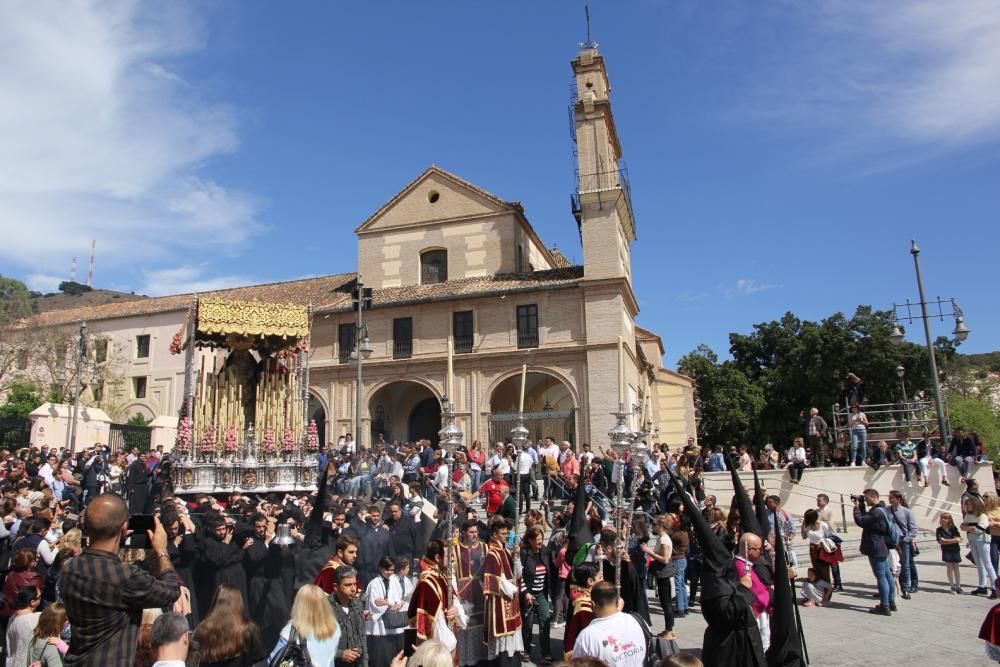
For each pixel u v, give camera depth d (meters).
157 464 23.47
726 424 49.09
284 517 11.48
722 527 12.17
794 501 21.88
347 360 34.84
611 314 31.55
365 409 34.09
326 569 7.65
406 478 22.69
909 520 14.06
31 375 41.91
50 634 7.18
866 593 13.96
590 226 32.66
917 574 14.63
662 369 43.75
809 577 13.30
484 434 32.41
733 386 49.94
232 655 5.30
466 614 8.63
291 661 5.84
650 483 19.09
